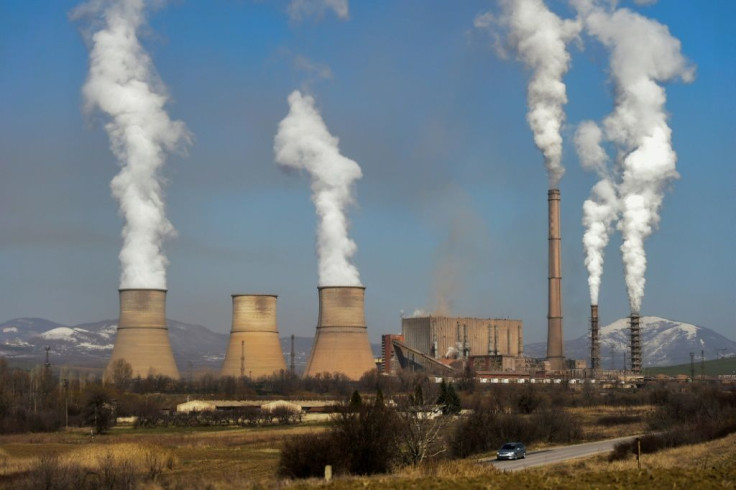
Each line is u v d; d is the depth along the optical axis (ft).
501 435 378.94
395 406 313.32
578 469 246.47
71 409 614.75
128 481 227.61
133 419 579.48
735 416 386.32
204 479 246.06
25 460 313.94
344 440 246.06
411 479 187.42
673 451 289.12
